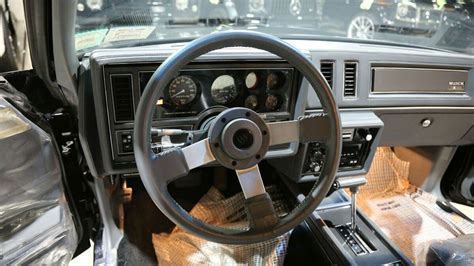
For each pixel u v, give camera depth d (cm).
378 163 190
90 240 153
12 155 109
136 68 99
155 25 142
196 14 152
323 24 173
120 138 106
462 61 150
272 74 109
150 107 79
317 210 143
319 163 137
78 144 130
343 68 133
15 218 116
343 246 126
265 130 89
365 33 175
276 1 168
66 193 130
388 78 141
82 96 106
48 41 101
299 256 139
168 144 99
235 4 160
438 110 153
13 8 141
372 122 135
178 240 150
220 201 165
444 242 126
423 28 172
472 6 173
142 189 180
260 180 93
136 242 154
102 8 125
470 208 197
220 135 86
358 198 183
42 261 125
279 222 95
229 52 103
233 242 91
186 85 102
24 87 128
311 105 130
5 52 148
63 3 88
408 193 190
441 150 187
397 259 121
